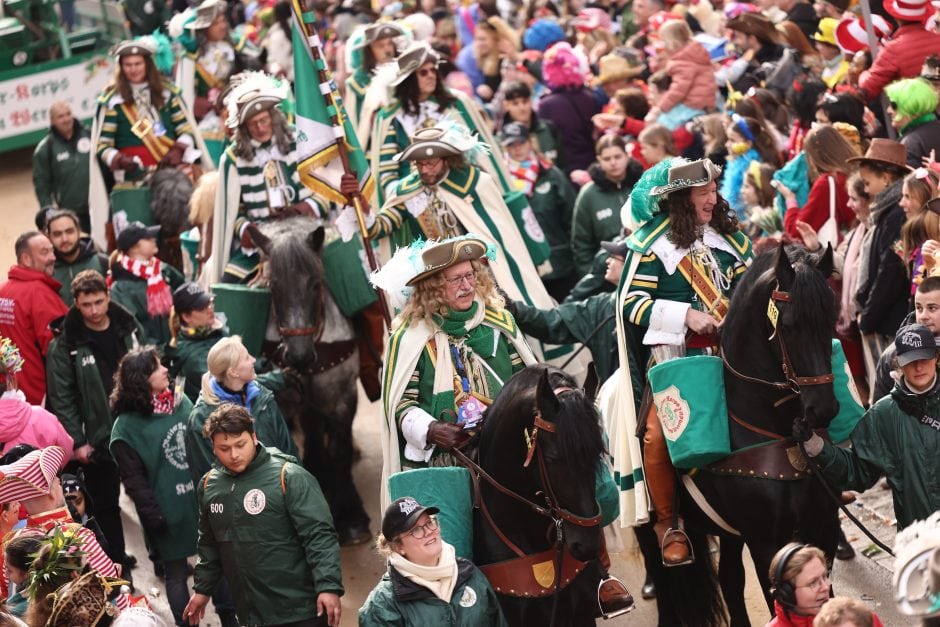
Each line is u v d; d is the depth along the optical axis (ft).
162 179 52.70
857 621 20.33
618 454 30.07
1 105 73.46
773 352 26.48
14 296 41.14
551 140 53.31
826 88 45.52
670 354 29.12
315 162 39.17
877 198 34.73
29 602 24.18
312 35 38.99
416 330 29.07
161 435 34.65
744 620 29.55
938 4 40.96
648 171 28.99
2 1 73.41
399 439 29.12
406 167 43.75
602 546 26.91
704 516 28.76
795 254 26.96
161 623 23.38
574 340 35.68
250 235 38.58
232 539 28.60
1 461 31.19
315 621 28.81
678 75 50.24
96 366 38.01
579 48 58.80
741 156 43.96
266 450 29.09
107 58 73.67
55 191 60.03
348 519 39.50
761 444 27.17
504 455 25.43
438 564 24.71
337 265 38.78
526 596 25.54
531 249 42.42
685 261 28.94
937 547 16.92
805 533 27.43
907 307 34.32
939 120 37.76
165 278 45.93
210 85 61.98
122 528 40.65
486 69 63.52
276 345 38.70
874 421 27.32
